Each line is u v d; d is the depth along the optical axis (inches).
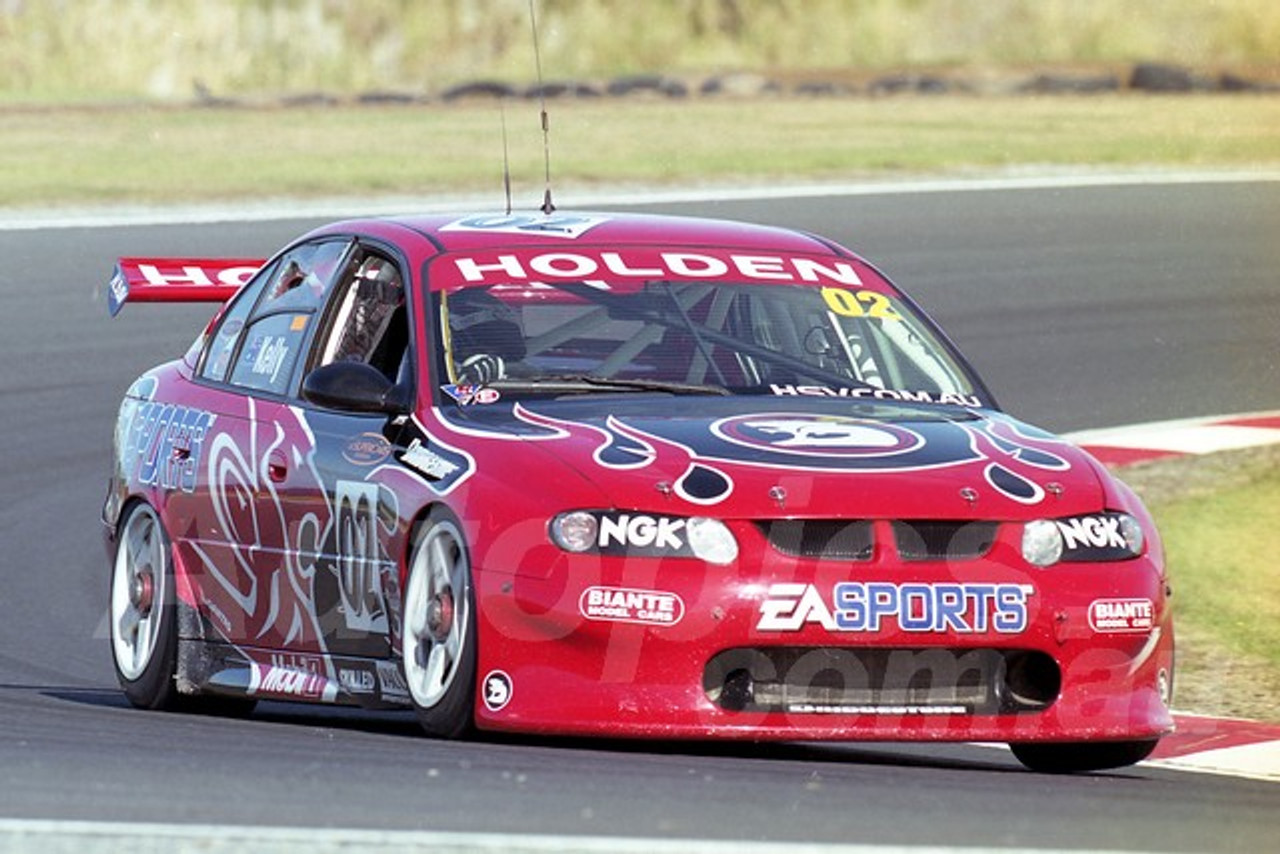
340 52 3272.6
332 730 678.5
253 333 792.9
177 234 1861.5
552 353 698.2
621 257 740.0
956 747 760.3
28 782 526.9
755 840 461.4
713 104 2883.9
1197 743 770.2
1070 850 466.9
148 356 1525.6
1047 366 1588.3
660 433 643.5
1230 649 960.3
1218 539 1141.1
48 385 1454.2
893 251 1905.8
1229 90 3068.4
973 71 3105.3
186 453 773.9
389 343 731.4
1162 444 1368.1
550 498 611.8
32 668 921.5
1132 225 2043.6
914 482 621.6
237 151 2377.0
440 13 3356.3
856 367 716.0
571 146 2443.4
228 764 560.4
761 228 788.0
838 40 3385.8
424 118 2716.5
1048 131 2593.5
